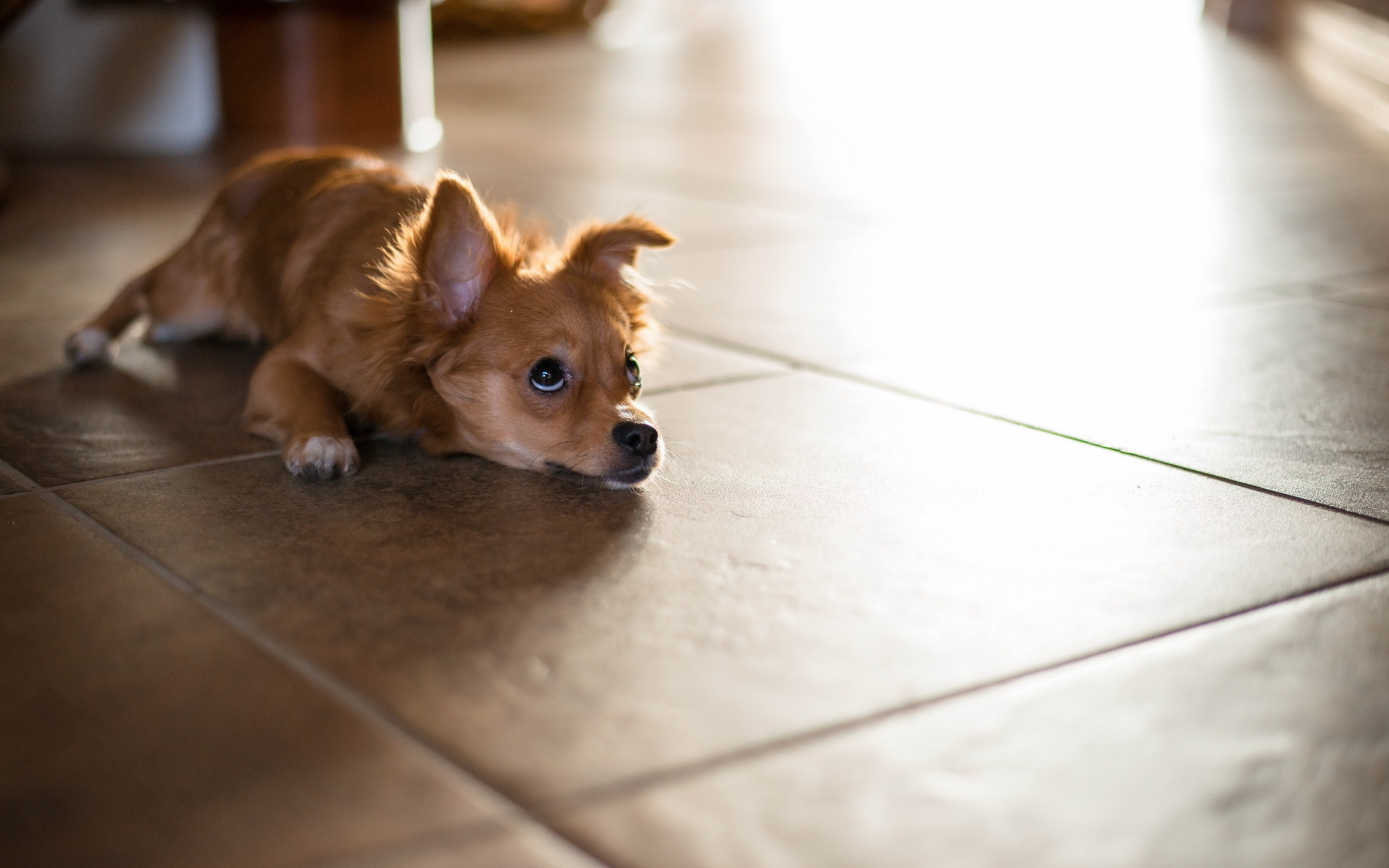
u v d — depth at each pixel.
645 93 4.16
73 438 1.13
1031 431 1.17
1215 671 0.90
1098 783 0.83
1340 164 2.69
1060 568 0.98
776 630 0.93
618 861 0.80
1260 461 1.12
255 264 1.28
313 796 0.82
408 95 2.82
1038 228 1.95
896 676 0.89
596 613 0.94
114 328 1.30
